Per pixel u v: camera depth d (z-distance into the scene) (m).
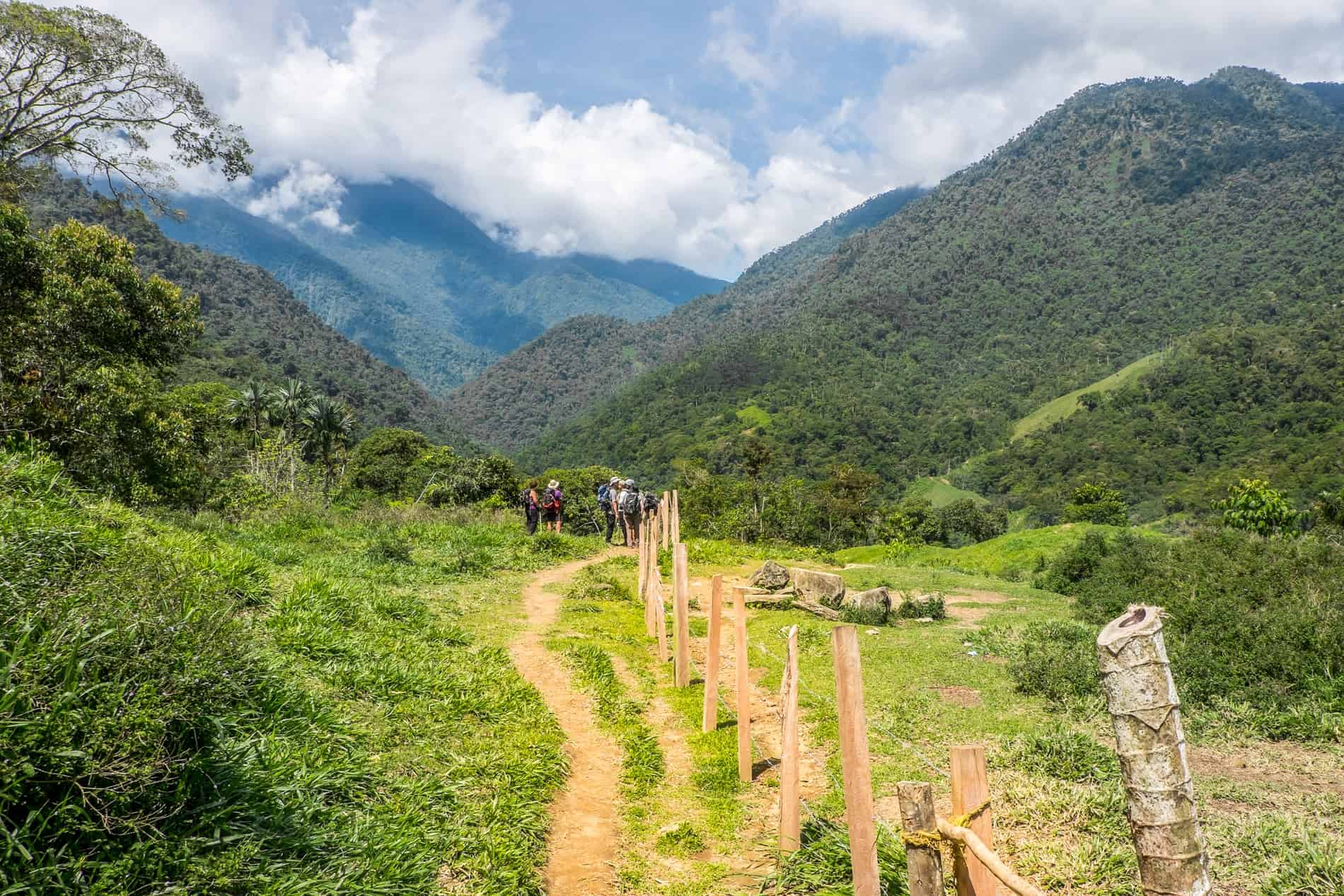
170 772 4.26
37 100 23.89
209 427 24.83
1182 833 2.35
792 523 49.41
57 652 4.27
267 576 9.97
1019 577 24.81
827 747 7.29
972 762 3.05
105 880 3.62
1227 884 4.65
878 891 3.69
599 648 10.62
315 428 64.50
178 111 26.00
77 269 19.95
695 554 20.55
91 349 18.56
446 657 9.20
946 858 4.66
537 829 5.57
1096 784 6.12
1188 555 12.51
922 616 13.99
